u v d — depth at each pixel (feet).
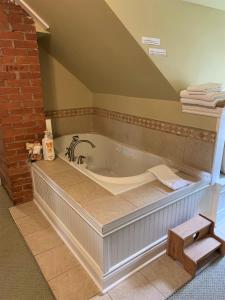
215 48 6.40
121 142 8.94
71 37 6.72
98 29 5.49
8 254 5.70
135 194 5.28
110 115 9.43
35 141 7.57
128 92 7.93
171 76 5.84
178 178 5.84
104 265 4.59
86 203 4.93
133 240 4.97
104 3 4.48
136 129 8.21
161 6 5.04
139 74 6.34
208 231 5.75
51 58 8.99
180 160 6.84
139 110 7.87
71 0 5.06
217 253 5.61
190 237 5.31
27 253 5.73
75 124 10.35
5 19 6.17
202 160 6.23
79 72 9.00
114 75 7.34
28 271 5.22
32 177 7.73
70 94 9.84
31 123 7.37
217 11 6.04
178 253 5.31
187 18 5.52
